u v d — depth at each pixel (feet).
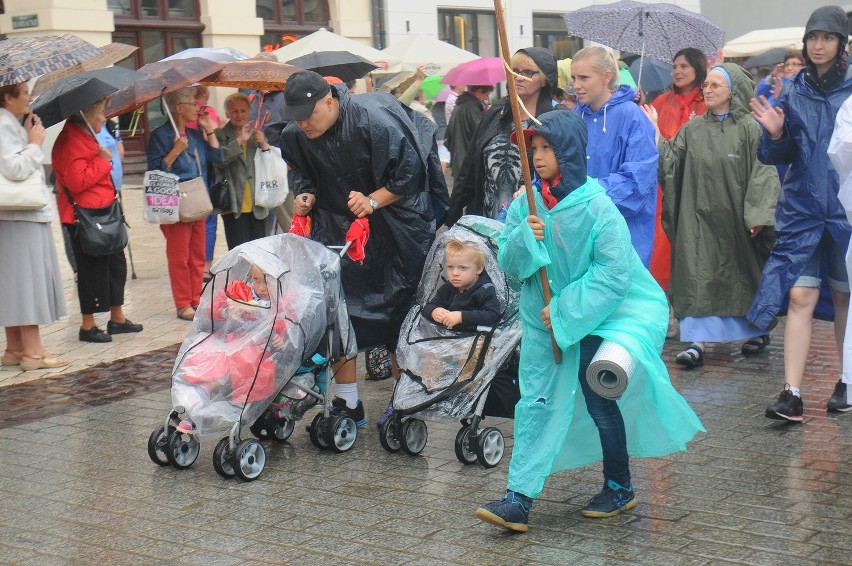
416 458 18.43
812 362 24.34
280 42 73.00
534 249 14.34
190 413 16.98
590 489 16.53
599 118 20.47
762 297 19.71
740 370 23.86
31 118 24.67
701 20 27.37
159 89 28.22
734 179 23.95
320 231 19.92
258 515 15.89
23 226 24.93
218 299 17.75
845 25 18.90
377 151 18.69
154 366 25.82
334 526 15.34
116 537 15.23
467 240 17.81
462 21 77.61
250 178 31.96
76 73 27.71
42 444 20.01
